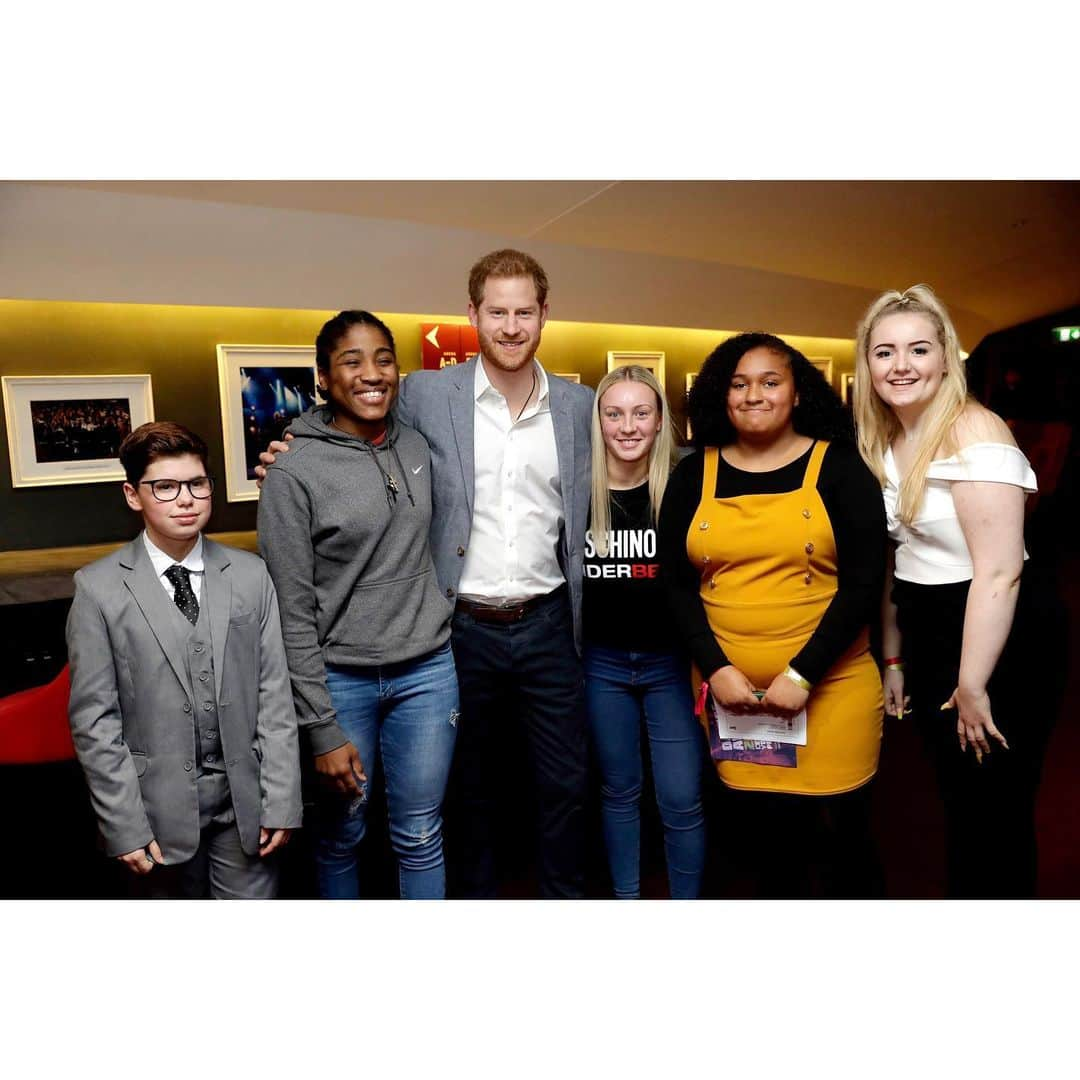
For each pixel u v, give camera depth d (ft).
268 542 6.06
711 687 6.34
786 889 6.98
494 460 6.73
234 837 5.98
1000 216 20.66
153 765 5.65
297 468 6.01
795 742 6.33
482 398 6.77
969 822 6.38
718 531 6.24
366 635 6.22
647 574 6.81
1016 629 5.98
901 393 5.84
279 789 5.92
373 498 6.11
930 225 20.27
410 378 7.02
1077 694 13.01
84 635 5.47
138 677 5.57
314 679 6.06
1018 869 6.37
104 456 13.17
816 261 21.50
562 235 17.01
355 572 6.13
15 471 12.47
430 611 6.49
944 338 5.81
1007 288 25.99
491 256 6.49
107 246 12.04
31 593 10.98
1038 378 28.55
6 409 12.32
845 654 6.28
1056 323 28.37
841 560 6.11
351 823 6.56
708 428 6.41
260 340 14.56
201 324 13.96
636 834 7.48
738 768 6.57
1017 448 5.71
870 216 19.43
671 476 6.57
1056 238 22.58
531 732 7.21
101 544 13.29
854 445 6.26
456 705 6.68
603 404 6.64
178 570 5.72
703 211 17.48
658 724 7.05
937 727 6.32
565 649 7.04
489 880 7.38
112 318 13.15
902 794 9.97
